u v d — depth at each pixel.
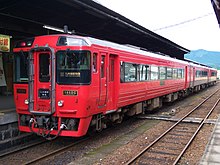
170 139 9.78
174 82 18.83
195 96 27.52
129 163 6.96
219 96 27.64
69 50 7.95
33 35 13.72
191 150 8.46
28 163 6.96
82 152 8.12
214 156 6.99
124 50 10.66
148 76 13.49
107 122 10.48
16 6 9.87
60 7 10.15
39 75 8.28
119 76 10.16
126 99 10.95
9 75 14.79
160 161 7.38
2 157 7.58
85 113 7.97
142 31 14.73
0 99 12.38
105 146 8.74
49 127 8.20
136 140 9.54
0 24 11.47
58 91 8.02
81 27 13.22
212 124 12.40
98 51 8.59
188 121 12.84
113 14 11.32
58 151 8.05
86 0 9.33
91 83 8.13
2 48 9.98
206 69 37.88
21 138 8.93
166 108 17.95
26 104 8.45
